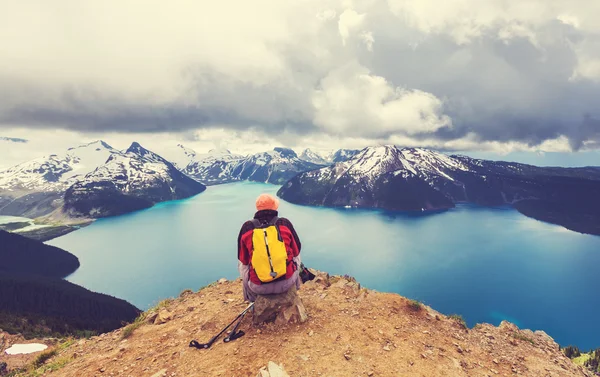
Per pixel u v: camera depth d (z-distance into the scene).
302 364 2.30
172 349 2.74
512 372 2.60
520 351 3.00
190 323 3.22
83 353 3.12
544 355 2.99
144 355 2.72
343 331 2.79
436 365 2.49
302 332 2.73
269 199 2.73
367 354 2.49
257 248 2.55
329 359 2.38
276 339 2.63
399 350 2.61
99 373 2.54
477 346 2.98
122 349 2.92
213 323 3.09
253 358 2.39
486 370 2.58
